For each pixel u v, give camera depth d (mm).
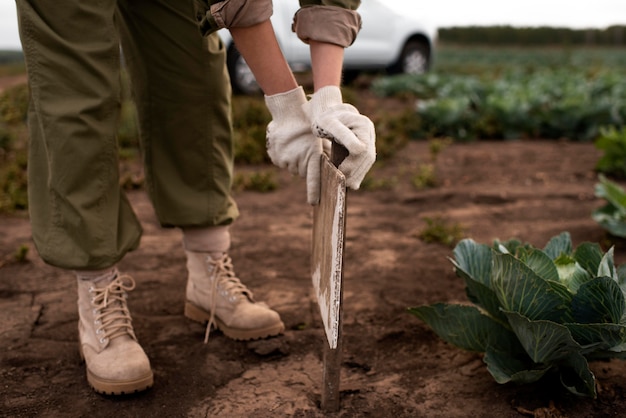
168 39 2016
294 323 2438
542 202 4172
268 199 4316
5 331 2350
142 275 2896
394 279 2871
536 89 8805
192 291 2387
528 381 1837
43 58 1758
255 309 2277
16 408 1891
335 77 1720
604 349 1775
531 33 36094
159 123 2129
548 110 7094
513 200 4246
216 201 2207
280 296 2684
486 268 2070
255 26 1673
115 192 1921
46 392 1976
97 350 1974
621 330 1666
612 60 21953
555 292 1730
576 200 4211
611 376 2021
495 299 1942
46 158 1872
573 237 3432
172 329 2375
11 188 4176
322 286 1771
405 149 6102
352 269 3000
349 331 2371
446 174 5012
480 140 6738
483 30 36812
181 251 3229
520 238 3439
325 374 1831
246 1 1616
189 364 2141
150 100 2104
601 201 4164
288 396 1954
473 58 22312
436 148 5754
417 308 1995
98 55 1794
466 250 2111
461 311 1965
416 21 11516
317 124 1610
